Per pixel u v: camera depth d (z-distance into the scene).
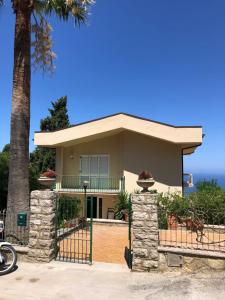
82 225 13.00
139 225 7.95
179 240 9.95
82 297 6.37
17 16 10.37
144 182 8.11
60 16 11.93
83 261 8.69
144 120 19.44
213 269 7.53
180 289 6.64
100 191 20.64
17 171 9.84
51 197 8.65
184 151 23.34
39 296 6.41
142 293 6.53
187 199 11.84
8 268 7.77
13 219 9.48
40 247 8.54
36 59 13.28
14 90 10.17
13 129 10.02
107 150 21.72
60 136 20.78
